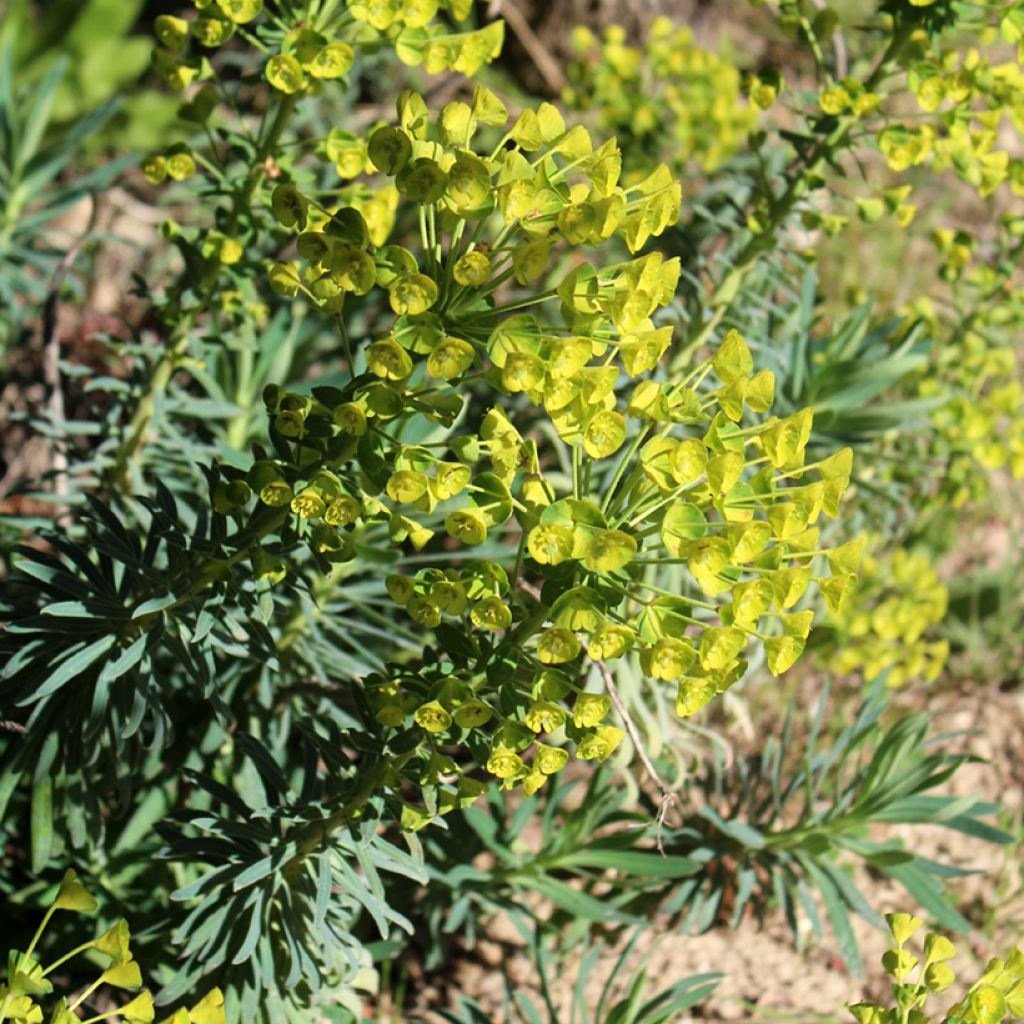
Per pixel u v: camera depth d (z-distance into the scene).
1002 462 1.11
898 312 1.25
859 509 1.13
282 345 0.95
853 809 0.82
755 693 1.15
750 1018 0.92
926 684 1.14
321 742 0.63
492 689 0.57
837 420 0.92
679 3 1.78
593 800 0.83
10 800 0.78
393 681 0.57
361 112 1.35
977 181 0.83
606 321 0.53
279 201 0.54
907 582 1.09
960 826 0.80
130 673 0.65
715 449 0.53
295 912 0.66
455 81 1.36
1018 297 1.10
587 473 0.56
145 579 0.65
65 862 0.78
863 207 0.85
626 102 1.22
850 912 0.99
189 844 0.64
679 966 0.94
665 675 0.51
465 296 0.53
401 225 1.12
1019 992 0.60
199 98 0.73
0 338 1.15
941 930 0.99
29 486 0.95
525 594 0.69
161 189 1.47
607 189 0.51
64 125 1.47
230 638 0.64
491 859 0.95
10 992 0.54
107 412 0.88
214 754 0.81
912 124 1.53
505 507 0.53
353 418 0.52
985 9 0.79
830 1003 0.93
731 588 0.52
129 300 1.33
